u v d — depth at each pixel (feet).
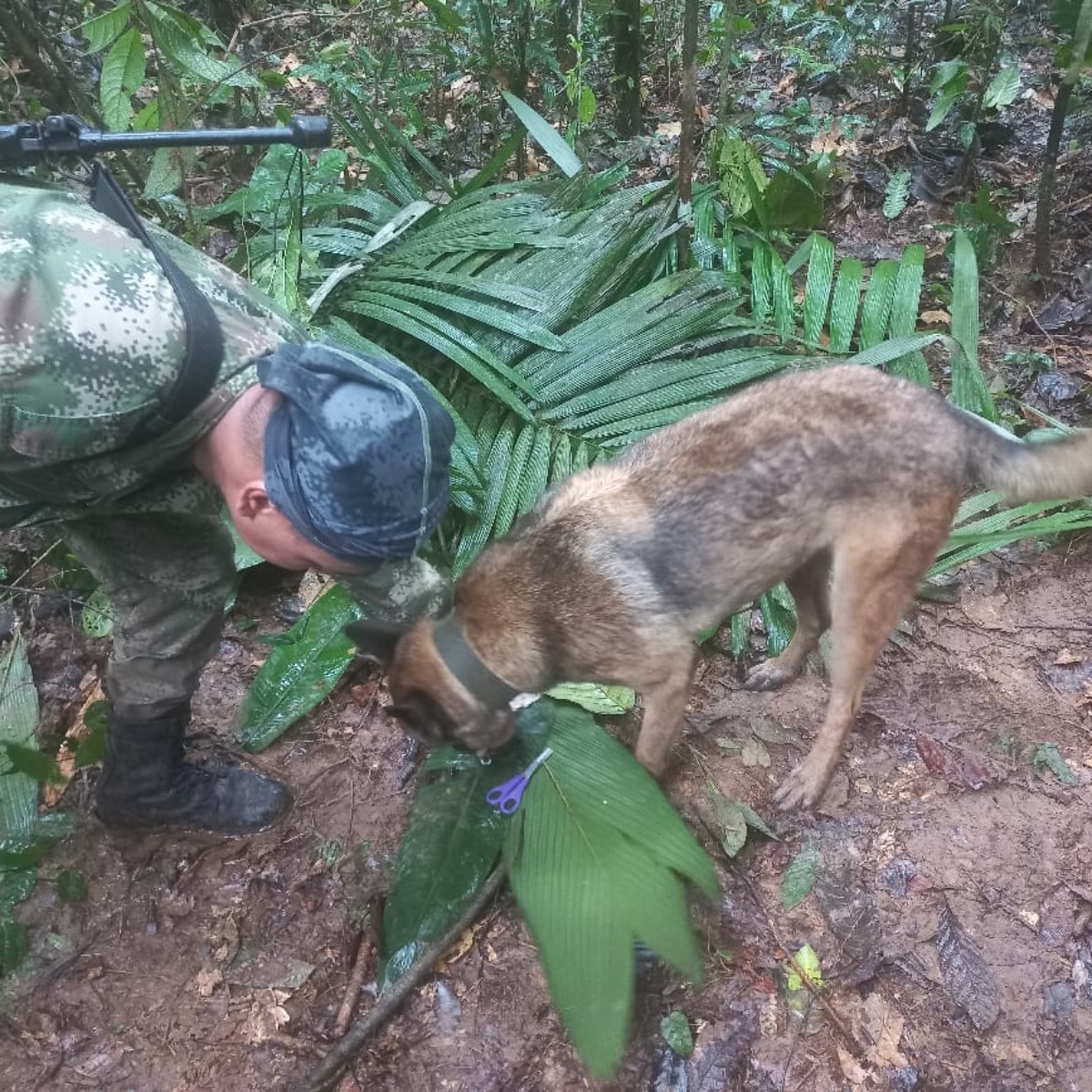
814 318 13.24
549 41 17.99
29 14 12.35
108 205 5.93
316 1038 7.72
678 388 12.08
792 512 7.95
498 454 11.76
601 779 8.12
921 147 17.97
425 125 17.89
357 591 6.93
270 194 13.57
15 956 7.93
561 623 7.70
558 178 15.20
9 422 5.29
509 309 12.99
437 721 7.55
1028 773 9.49
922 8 18.99
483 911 8.39
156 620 7.72
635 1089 7.39
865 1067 7.47
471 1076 7.50
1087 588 11.25
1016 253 15.66
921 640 10.82
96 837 9.07
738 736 9.98
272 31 19.02
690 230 14.12
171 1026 7.82
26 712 9.86
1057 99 13.39
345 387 5.56
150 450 5.83
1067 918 8.33
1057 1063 7.48
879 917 8.39
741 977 8.02
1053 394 13.15
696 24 12.42
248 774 9.27
